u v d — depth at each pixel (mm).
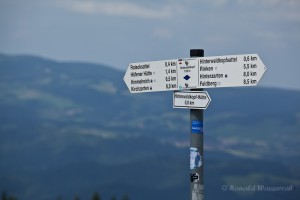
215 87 9398
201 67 9484
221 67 9352
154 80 9961
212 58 9406
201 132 9445
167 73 9820
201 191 9281
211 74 9406
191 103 9508
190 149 9438
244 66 9141
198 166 9344
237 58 9195
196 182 9320
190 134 9484
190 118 9531
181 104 9617
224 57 9320
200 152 9383
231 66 9250
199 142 9422
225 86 9312
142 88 10078
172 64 9766
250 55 9094
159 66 9898
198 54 9555
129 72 10242
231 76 9250
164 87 9867
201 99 9414
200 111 9508
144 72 10062
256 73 9070
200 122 9469
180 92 9664
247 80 9117
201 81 9477
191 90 9547
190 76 9578
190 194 9336
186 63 9625
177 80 9711
